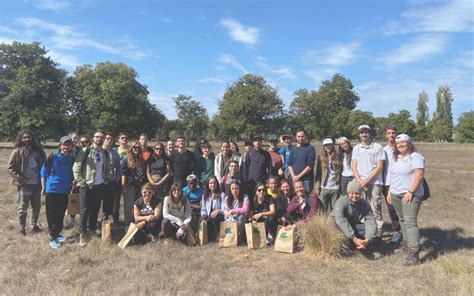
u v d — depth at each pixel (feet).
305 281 17.40
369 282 17.20
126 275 17.95
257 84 193.98
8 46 142.00
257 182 26.91
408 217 19.72
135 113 171.32
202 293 16.08
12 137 139.44
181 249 22.26
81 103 169.17
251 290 16.37
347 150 24.70
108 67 175.83
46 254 20.83
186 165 27.37
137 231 23.26
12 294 15.75
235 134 187.01
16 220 28.48
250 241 22.61
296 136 26.23
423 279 17.28
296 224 22.85
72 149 25.12
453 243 23.50
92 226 25.38
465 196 41.73
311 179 25.99
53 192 22.91
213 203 25.43
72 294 15.56
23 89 134.31
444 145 212.43
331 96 246.27
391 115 303.68
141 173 26.61
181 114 229.86
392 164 22.48
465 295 15.29
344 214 21.76
